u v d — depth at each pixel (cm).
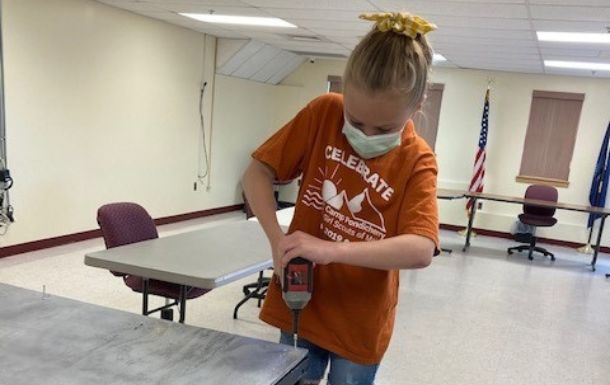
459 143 787
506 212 775
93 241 526
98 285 397
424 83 87
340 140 104
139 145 594
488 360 330
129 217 288
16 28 429
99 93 525
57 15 465
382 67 83
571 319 423
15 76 433
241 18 544
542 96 747
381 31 86
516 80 755
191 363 99
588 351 359
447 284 497
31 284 388
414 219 96
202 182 728
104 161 543
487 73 765
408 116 91
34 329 111
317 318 110
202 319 354
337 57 814
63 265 439
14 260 441
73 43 486
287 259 95
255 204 107
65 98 485
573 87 736
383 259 90
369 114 88
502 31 478
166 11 535
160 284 273
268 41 704
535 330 392
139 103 585
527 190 689
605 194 721
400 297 443
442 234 767
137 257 226
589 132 735
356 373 111
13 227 450
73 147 502
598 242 615
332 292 108
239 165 815
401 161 99
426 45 88
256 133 848
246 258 236
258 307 383
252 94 819
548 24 432
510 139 767
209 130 727
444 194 647
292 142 109
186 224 676
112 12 528
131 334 110
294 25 557
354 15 472
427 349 338
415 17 87
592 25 421
